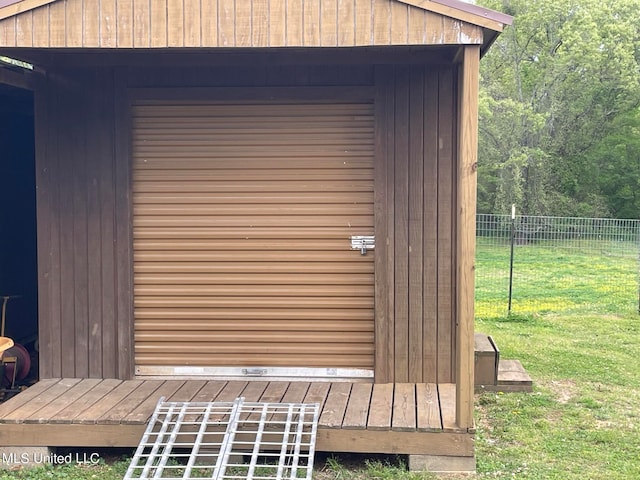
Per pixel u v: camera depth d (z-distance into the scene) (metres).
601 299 10.58
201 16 3.76
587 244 12.02
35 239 7.47
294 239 5.05
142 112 5.09
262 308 5.09
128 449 4.45
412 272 4.95
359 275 5.02
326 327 5.05
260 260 5.07
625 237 11.87
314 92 4.96
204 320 5.12
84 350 5.16
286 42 3.74
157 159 5.10
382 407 4.38
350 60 4.68
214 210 5.09
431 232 4.93
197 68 5.04
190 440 4.09
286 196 5.04
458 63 4.61
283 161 5.03
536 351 7.32
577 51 24.14
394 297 4.96
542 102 25.47
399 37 3.70
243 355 5.11
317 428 4.04
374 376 5.00
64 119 5.08
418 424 4.04
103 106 5.06
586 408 5.35
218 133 5.06
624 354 7.23
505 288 11.48
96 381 5.07
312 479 3.92
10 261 6.79
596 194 26.48
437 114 4.87
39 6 3.78
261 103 5.03
